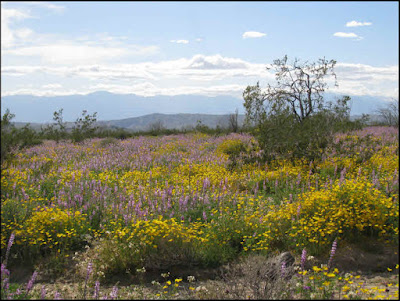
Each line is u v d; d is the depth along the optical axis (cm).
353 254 616
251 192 1100
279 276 512
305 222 664
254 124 1600
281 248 681
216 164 1464
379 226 646
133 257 638
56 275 620
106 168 1420
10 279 605
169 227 679
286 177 1144
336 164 1206
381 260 597
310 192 865
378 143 1519
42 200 936
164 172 1362
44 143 2495
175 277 608
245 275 530
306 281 518
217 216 792
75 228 755
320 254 633
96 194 954
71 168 1374
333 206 687
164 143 2392
